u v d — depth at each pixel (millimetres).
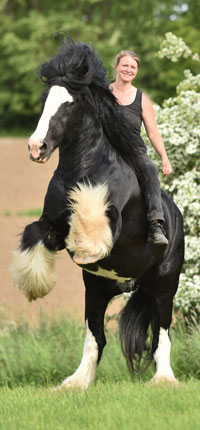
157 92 66375
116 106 9484
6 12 75625
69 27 69188
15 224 33250
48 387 11352
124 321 11336
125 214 9523
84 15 76750
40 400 9172
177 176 15062
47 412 8469
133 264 9961
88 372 10750
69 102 9000
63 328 15016
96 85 9328
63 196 9312
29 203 40406
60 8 76125
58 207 9352
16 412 8727
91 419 7973
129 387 9734
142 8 72500
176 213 11117
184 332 14391
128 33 71125
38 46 69875
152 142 10680
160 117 14766
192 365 13039
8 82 73688
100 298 10852
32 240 9359
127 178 9547
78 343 14031
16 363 13641
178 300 14094
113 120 9469
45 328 15156
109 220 9062
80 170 9281
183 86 15906
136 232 9703
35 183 46031
